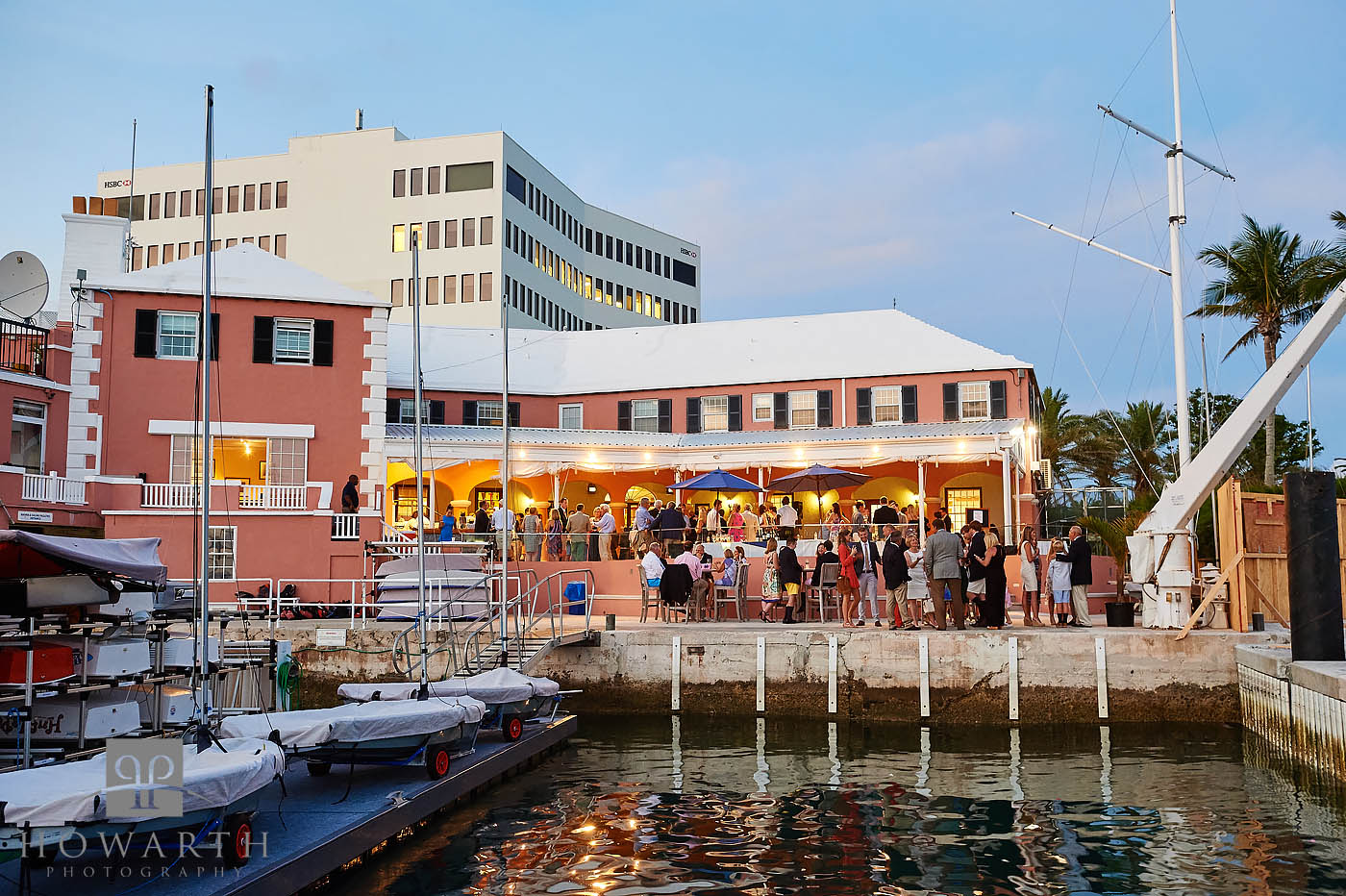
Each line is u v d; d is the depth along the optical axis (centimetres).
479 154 6188
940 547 2186
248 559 2725
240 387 2866
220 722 1270
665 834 1334
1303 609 1736
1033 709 2094
